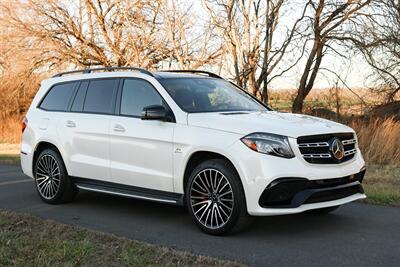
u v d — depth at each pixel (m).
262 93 20.42
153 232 5.98
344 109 20.34
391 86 19.78
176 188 6.12
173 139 6.08
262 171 5.31
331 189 5.49
